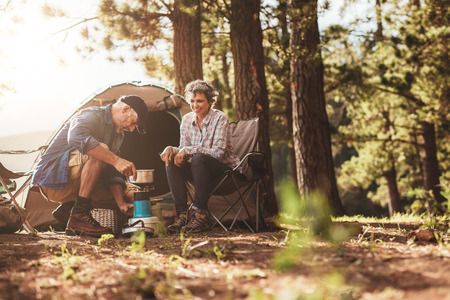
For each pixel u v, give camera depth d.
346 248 2.62
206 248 2.85
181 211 4.30
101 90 5.65
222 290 1.73
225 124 4.34
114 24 8.98
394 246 2.76
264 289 1.69
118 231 4.21
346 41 13.97
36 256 2.64
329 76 14.51
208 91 4.41
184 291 1.71
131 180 4.14
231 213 5.05
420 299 1.41
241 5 8.27
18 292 1.73
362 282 1.71
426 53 12.98
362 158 20.41
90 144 4.00
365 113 18.20
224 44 10.67
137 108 4.36
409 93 15.02
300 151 8.44
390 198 19.97
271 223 5.20
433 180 15.61
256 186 4.37
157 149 6.43
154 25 9.23
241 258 2.40
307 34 8.61
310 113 8.45
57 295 1.69
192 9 7.92
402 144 19.41
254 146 4.58
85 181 4.06
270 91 12.88
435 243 2.86
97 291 1.75
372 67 15.98
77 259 2.45
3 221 4.07
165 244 3.18
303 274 1.88
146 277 1.96
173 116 6.27
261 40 8.34
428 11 13.08
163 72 11.59
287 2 8.56
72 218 4.04
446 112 13.98
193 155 4.23
